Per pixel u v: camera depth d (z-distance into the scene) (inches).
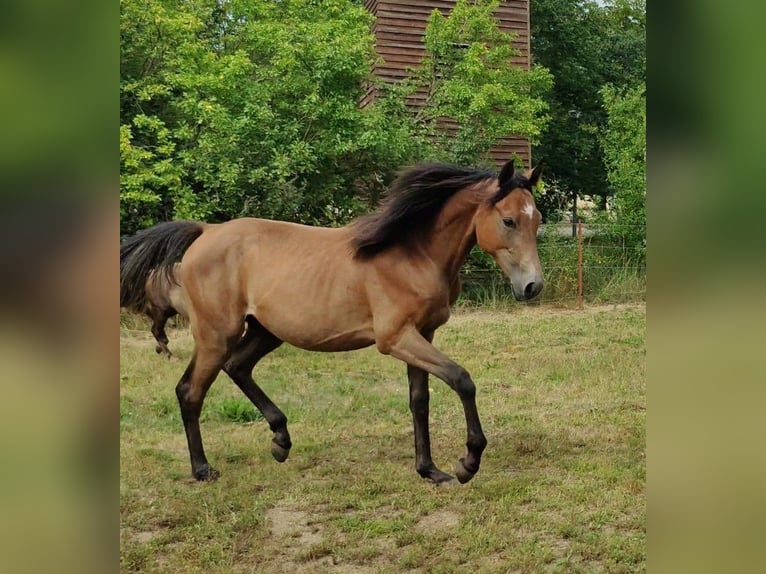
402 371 270.7
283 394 235.9
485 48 457.4
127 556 122.1
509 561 119.0
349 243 156.3
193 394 162.2
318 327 155.1
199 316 161.8
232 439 190.1
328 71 398.6
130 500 147.6
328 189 407.5
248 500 147.3
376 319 151.5
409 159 423.8
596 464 162.2
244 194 392.2
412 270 150.2
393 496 148.8
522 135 483.5
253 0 443.2
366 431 196.5
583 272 464.1
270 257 161.3
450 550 124.6
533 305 430.6
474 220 150.5
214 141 383.2
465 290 439.2
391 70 503.5
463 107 453.7
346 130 403.5
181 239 167.5
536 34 735.7
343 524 135.7
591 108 768.9
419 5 510.9
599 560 119.2
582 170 759.1
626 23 861.8
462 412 211.3
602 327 347.3
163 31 407.2
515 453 173.0
